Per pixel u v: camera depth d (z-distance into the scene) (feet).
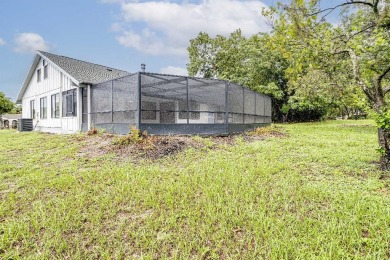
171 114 39.81
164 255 8.89
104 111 39.81
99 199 13.53
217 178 16.39
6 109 132.16
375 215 11.09
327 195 13.44
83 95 44.78
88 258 9.06
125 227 10.95
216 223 10.98
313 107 82.89
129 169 19.27
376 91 18.56
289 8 17.17
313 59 19.53
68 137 37.11
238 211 11.89
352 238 9.38
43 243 9.90
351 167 19.07
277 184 15.44
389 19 17.74
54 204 13.24
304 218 11.09
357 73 18.63
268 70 79.82
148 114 37.58
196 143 28.35
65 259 9.00
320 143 31.27
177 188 14.73
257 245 9.26
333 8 18.47
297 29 17.38
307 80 34.22
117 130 36.47
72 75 44.55
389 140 17.99
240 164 20.17
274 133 43.60
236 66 96.27
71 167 20.07
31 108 63.46
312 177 17.02
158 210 12.28
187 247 9.38
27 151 28.25
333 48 19.01
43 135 44.60
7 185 16.53
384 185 15.12
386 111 17.21
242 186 14.92
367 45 18.16
